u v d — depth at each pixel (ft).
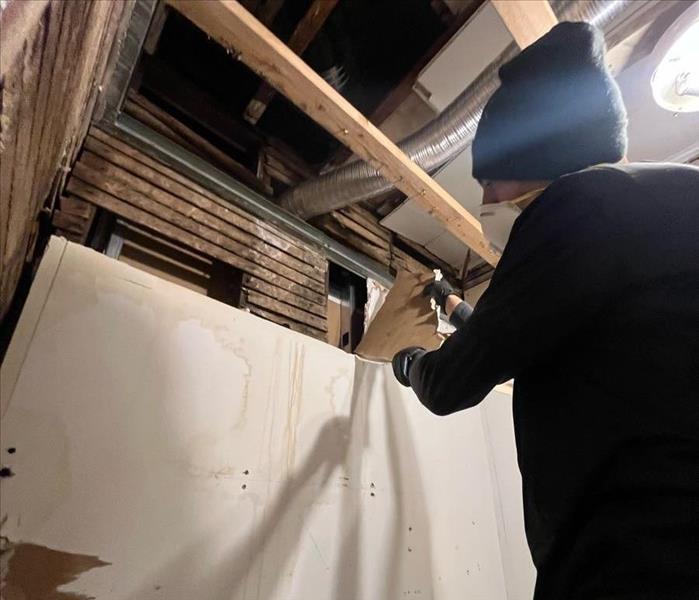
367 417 3.49
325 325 5.53
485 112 2.56
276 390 2.98
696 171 1.68
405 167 3.91
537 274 1.59
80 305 2.27
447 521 3.64
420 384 2.09
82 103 3.25
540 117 2.21
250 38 2.75
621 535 1.27
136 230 4.47
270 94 6.59
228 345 2.84
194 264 4.88
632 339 1.43
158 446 2.30
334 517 2.91
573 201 1.64
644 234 1.53
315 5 5.18
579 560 1.38
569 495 1.47
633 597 1.18
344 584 2.75
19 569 1.75
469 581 3.52
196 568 2.21
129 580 2.00
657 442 1.30
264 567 2.45
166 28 5.99
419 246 8.78
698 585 1.09
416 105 6.45
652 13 4.04
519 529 4.21
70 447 2.01
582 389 1.52
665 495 1.23
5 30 0.90
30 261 2.98
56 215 3.66
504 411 4.88
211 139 7.08
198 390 2.57
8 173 1.51
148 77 6.07
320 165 7.81
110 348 2.30
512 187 2.32
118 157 4.43
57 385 2.06
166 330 2.57
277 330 3.19
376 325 3.92
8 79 1.08
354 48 5.98
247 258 5.12
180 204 4.75
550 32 2.40
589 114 2.10
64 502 1.93
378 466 3.36
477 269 9.29
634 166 1.73
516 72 2.40
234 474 2.54
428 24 5.65
